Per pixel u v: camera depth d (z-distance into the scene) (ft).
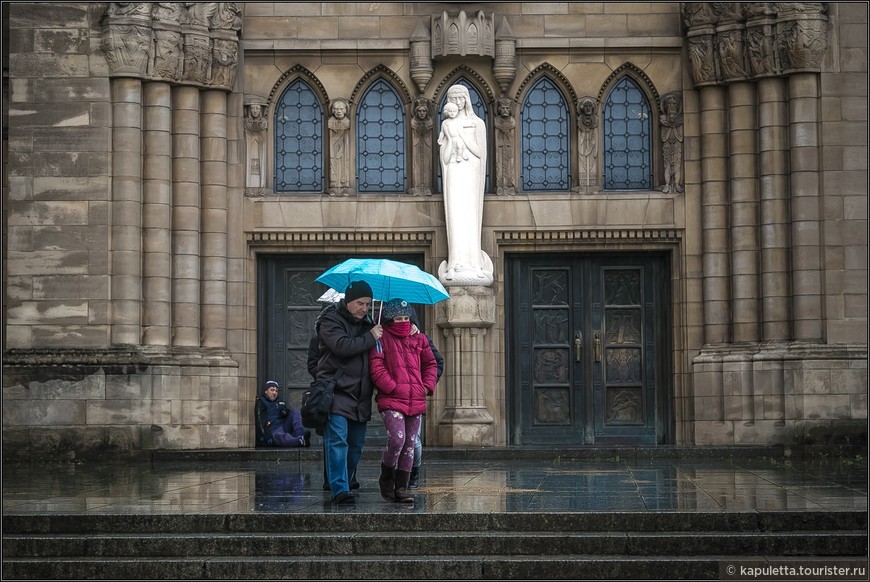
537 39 69.72
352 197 69.67
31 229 65.16
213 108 68.69
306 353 70.44
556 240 69.62
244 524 36.01
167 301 66.49
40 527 36.22
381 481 39.63
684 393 69.05
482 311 67.72
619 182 70.90
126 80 65.57
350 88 70.13
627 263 70.79
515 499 40.37
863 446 64.18
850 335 65.21
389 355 39.81
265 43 69.41
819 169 65.92
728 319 68.49
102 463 62.75
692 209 69.36
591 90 70.18
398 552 34.09
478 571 32.50
